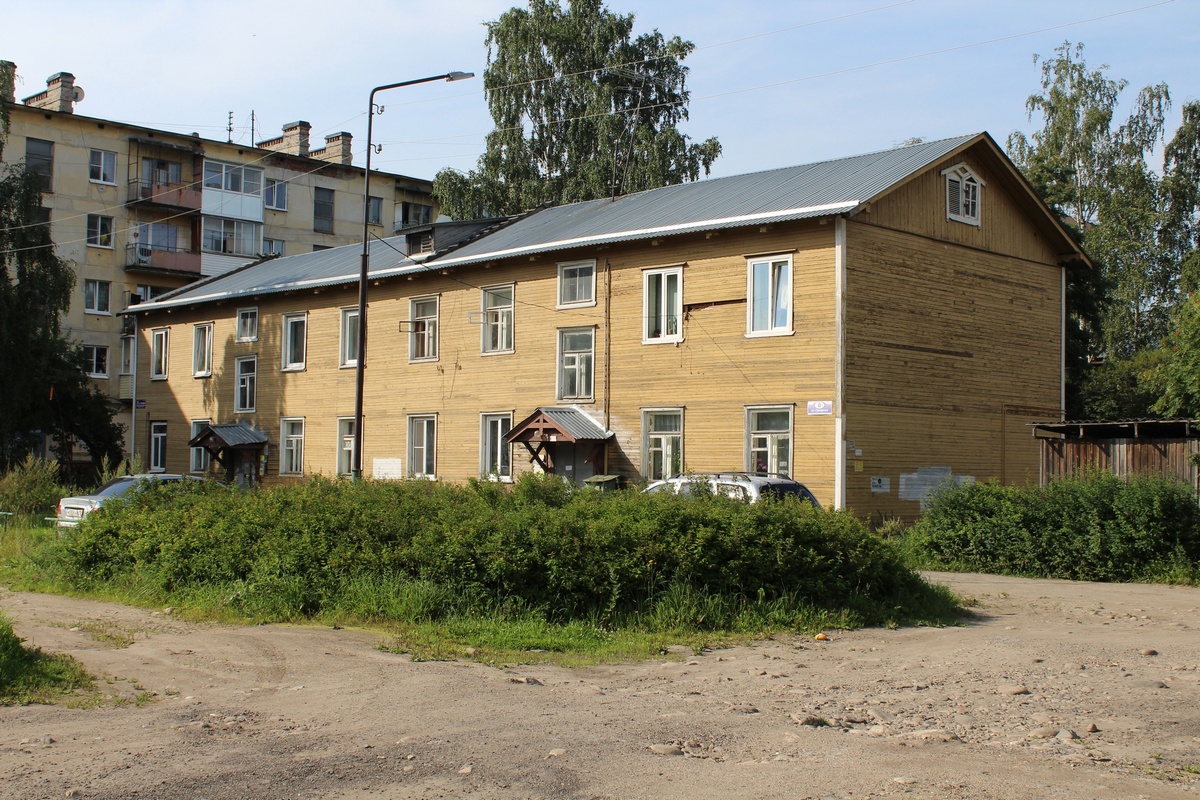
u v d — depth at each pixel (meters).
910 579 13.73
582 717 7.86
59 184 52.75
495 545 12.05
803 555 12.80
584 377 27.94
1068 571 17.95
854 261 23.67
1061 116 45.97
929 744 7.22
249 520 14.05
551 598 11.95
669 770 6.52
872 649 11.01
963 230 26.72
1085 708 8.32
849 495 23.19
